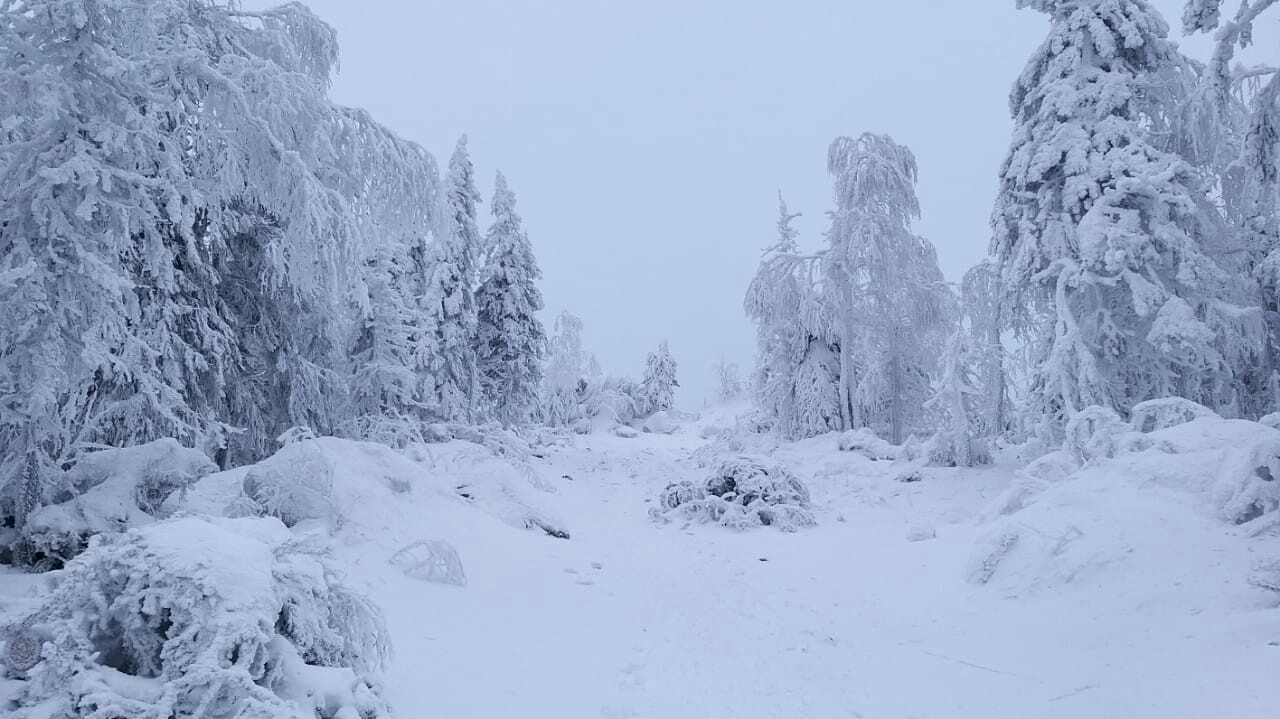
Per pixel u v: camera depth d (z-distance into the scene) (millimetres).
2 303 7285
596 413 52750
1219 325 14953
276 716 3590
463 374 28188
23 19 7805
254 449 13117
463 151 29688
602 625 7324
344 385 16500
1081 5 17031
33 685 3627
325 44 14086
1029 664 6215
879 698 5516
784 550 12336
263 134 11164
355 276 12062
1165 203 15094
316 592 4531
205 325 11172
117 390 9727
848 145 26734
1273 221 16516
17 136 8320
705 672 6027
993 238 18344
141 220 8516
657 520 15141
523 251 33469
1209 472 8930
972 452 18859
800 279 27828
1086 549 8469
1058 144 16328
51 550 7316
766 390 28297
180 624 3795
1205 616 6508
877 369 25875
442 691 5035
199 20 12453
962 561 10359
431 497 11531
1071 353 15344
